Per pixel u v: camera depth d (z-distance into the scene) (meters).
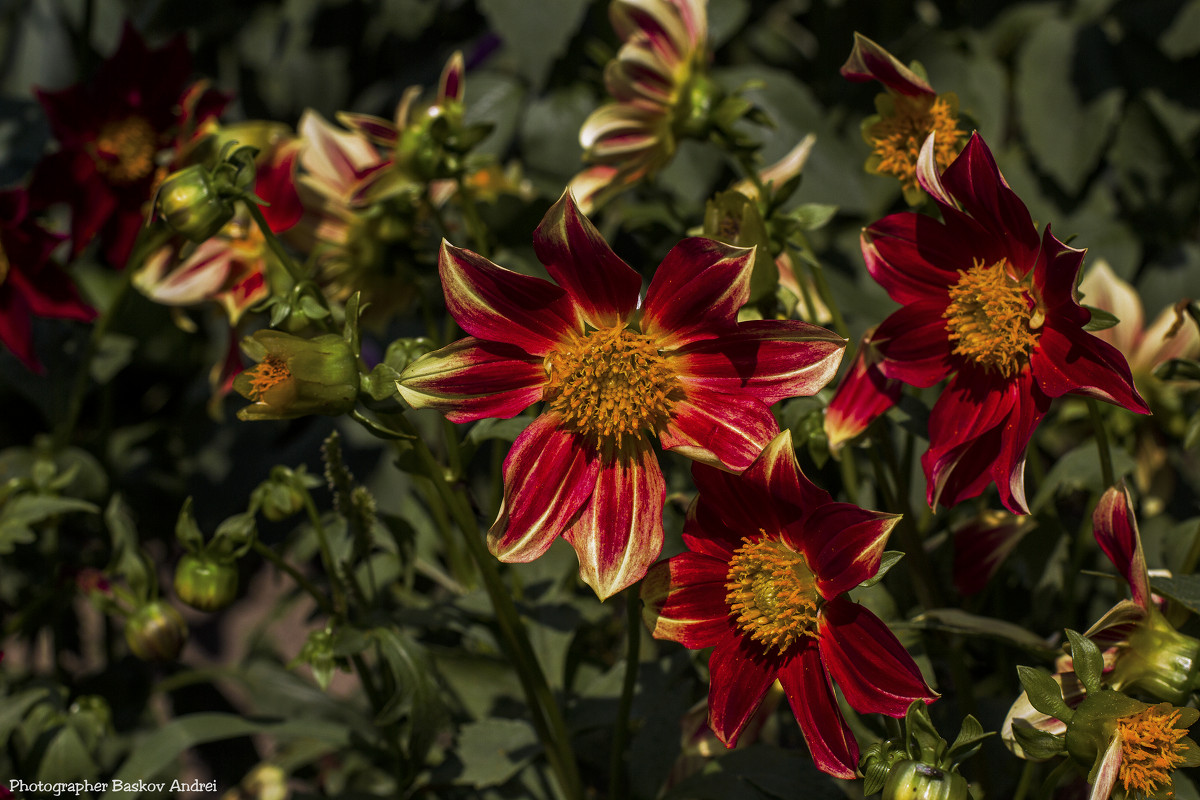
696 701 0.70
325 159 0.75
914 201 0.64
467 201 0.71
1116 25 0.89
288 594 0.81
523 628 0.65
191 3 1.11
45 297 0.77
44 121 0.95
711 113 0.70
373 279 0.75
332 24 1.14
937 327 0.62
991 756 0.69
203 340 1.11
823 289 0.66
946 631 0.64
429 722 0.66
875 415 0.63
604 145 0.70
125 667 0.84
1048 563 0.69
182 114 0.79
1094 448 0.68
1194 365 0.63
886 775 0.58
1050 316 0.60
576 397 0.60
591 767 0.74
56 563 0.77
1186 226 0.88
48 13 1.08
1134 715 0.58
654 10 0.69
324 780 0.88
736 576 0.60
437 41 1.09
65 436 0.79
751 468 0.59
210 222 0.63
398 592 0.77
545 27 0.83
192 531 0.66
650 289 0.60
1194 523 0.68
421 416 0.88
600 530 0.60
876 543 0.58
